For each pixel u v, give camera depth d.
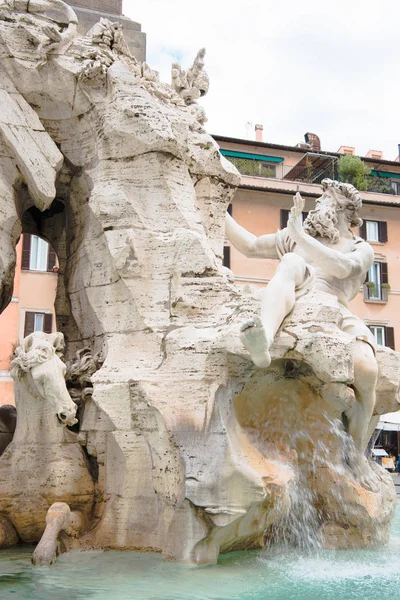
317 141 32.62
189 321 6.82
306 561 6.35
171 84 8.92
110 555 6.32
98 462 7.04
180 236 7.04
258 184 27.75
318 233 7.97
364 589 5.37
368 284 28.89
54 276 23.44
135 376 6.57
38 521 6.69
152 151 7.32
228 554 6.37
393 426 21.31
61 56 7.71
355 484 7.14
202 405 6.25
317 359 6.34
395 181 31.66
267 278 26.39
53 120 7.97
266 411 6.96
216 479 5.98
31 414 6.78
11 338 22.59
